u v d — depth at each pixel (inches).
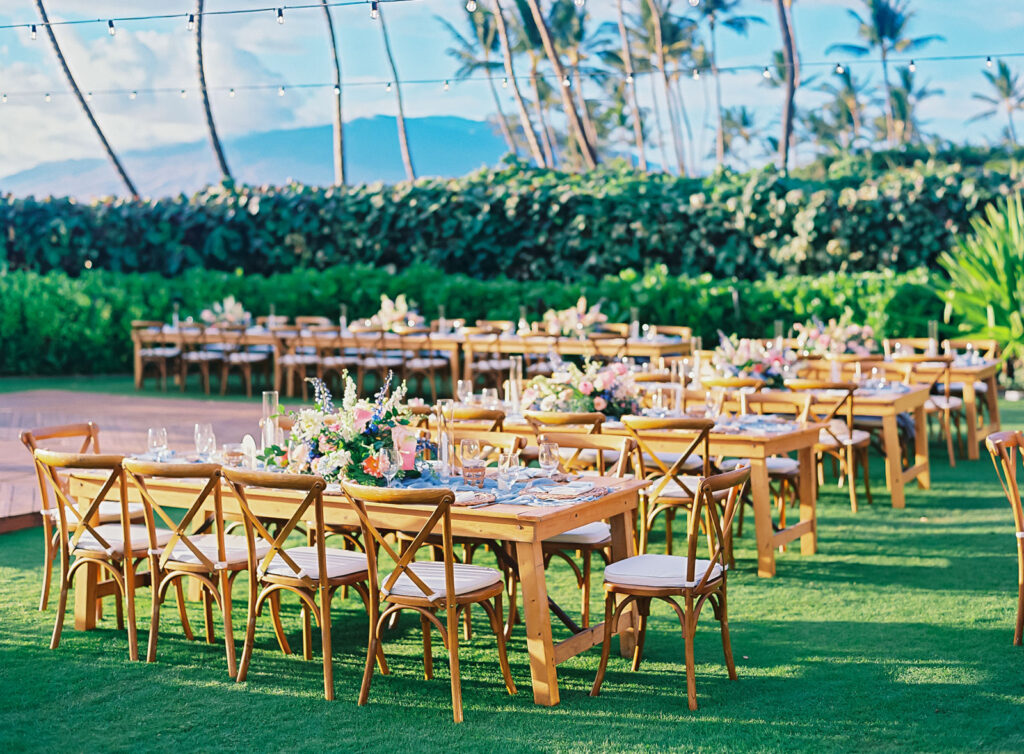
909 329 491.2
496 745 136.3
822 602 199.0
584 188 641.6
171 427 400.5
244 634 183.9
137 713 147.9
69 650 174.9
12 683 159.3
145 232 671.1
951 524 261.3
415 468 176.6
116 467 167.8
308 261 673.0
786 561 230.4
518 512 153.1
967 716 143.6
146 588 212.8
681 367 284.7
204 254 675.4
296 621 191.6
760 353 297.0
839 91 2084.2
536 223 640.4
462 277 594.6
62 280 596.4
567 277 636.1
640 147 1731.1
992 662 164.6
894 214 577.0
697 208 614.9
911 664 164.4
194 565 164.6
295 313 591.8
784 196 601.9
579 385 252.1
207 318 526.3
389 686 158.7
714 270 624.4
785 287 513.0
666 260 628.7
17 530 256.2
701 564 162.7
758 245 606.2
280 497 171.0
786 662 166.7
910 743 135.3
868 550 238.1
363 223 660.7
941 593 203.2
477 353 499.5
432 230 651.5
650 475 242.5
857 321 498.0
